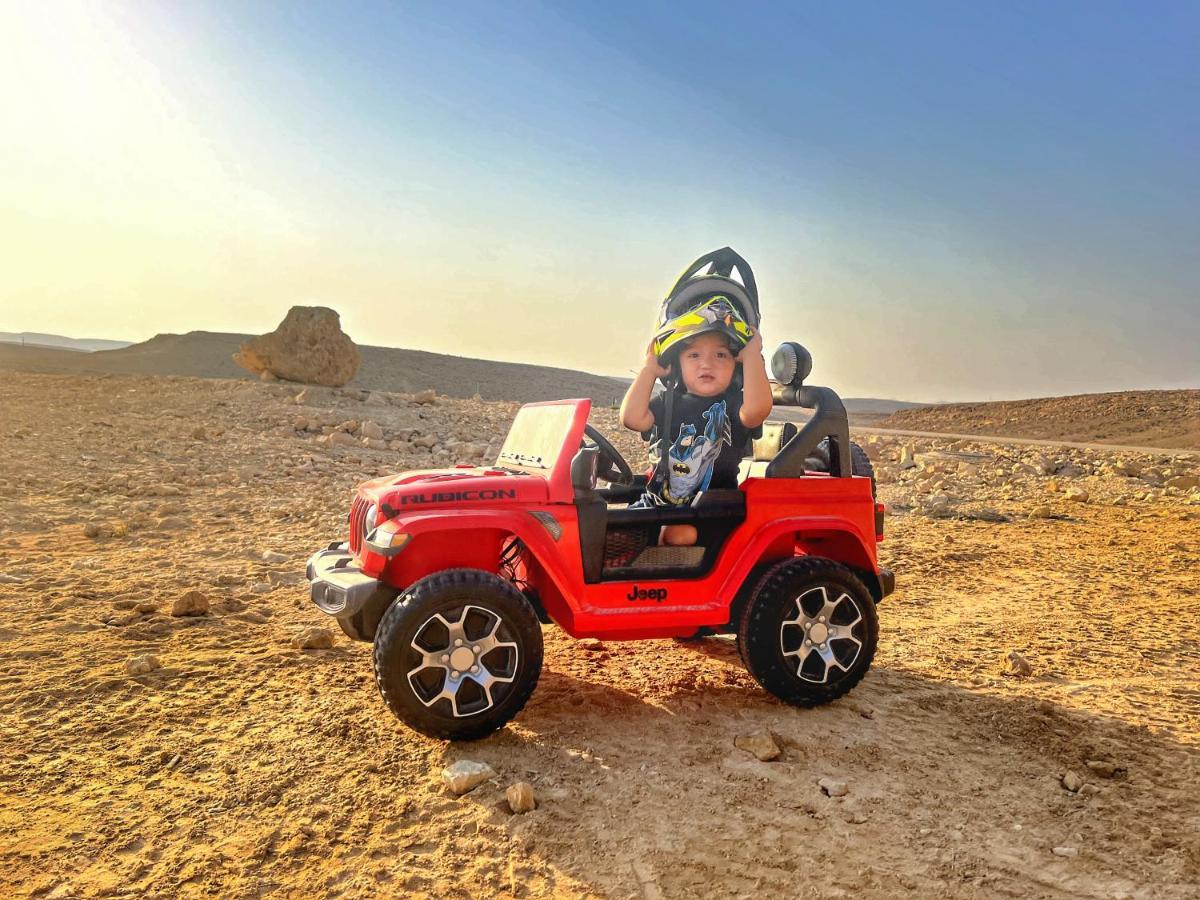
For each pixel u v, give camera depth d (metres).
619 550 5.32
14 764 4.16
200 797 3.90
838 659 5.03
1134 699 5.34
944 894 3.33
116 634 6.13
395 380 83.75
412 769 4.21
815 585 4.96
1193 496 14.88
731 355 5.26
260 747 4.41
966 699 5.31
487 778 4.08
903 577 8.91
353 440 18.27
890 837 3.71
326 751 4.38
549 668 5.76
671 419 5.30
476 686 4.42
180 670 5.46
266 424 19.62
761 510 5.04
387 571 4.80
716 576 4.98
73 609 6.71
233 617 6.64
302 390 24.12
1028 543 10.81
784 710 5.06
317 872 3.38
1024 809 3.97
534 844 3.58
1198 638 6.70
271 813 3.78
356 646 6.03
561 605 4.88
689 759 4.38
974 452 22.91
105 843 3.52
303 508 11.63
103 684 5.14
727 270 5.44
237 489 13.10
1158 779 4.28
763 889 3.32
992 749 4.61
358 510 5.04
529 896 3.25
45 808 3.77
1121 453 24.38
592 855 3.52
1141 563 9.62
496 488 4.67
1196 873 3.50
